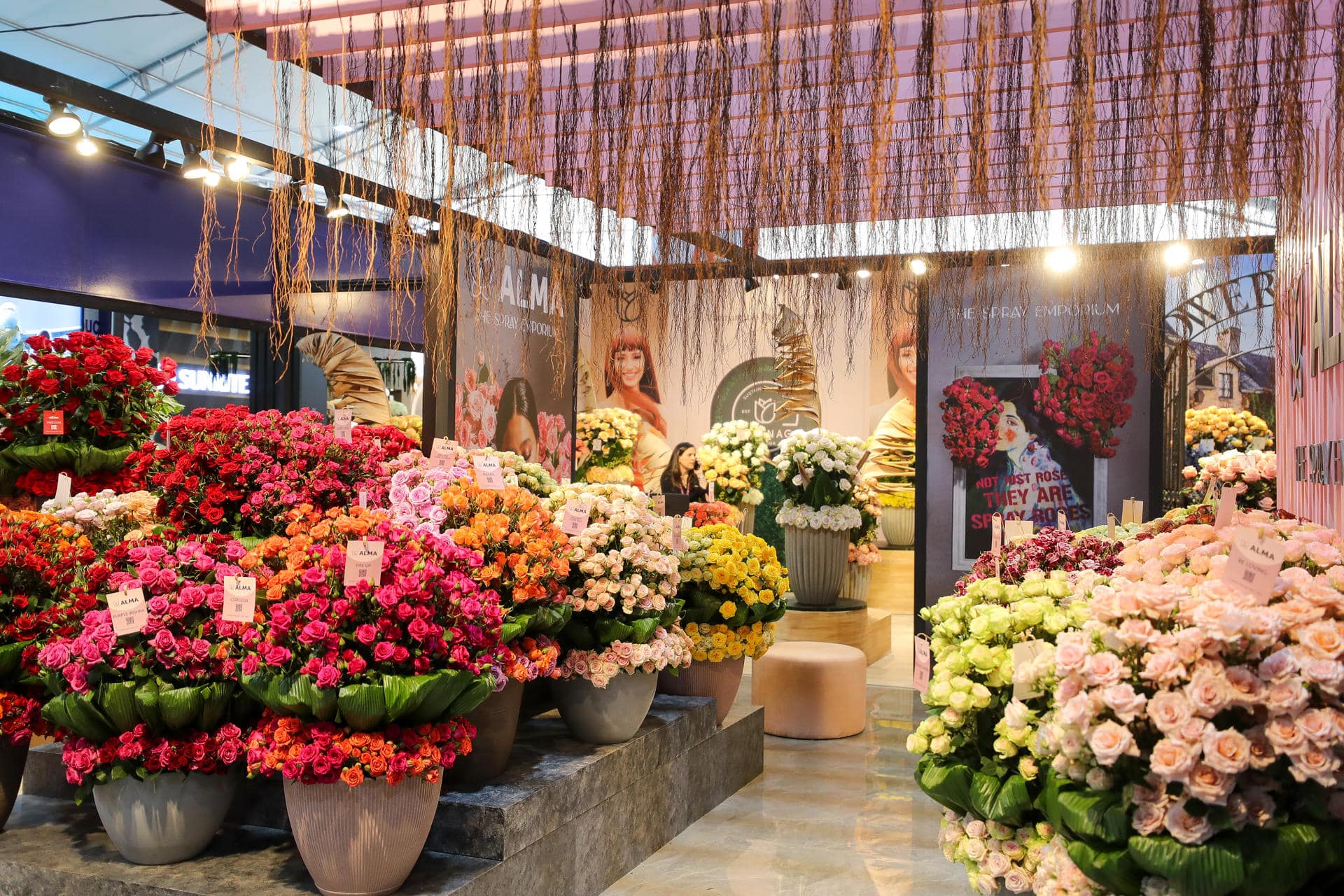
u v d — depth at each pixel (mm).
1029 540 3803
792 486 7113
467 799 2918
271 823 3096
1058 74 3260
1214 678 1700
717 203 2604
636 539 3760
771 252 2613
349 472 3609
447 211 2904
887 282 2580
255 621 2580
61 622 2906
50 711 2676
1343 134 2494
